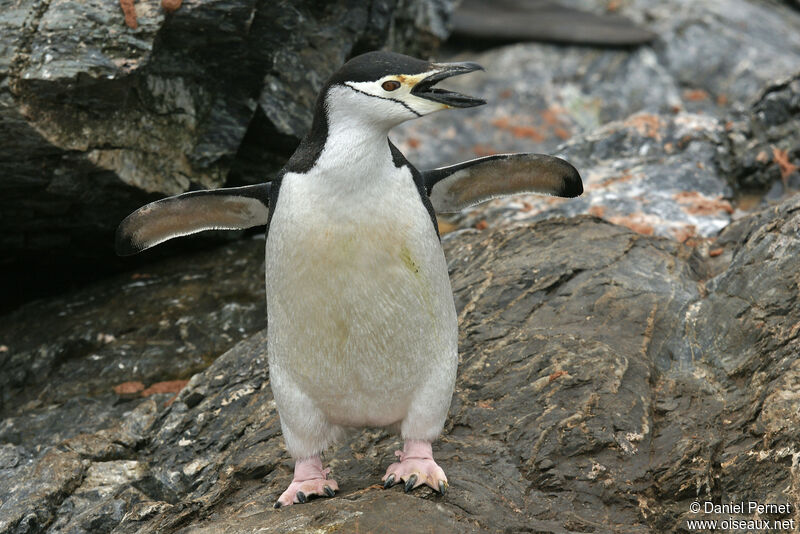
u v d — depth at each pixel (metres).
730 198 12.34
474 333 8.75
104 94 10.39
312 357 6.27
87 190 11.20
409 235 6.02
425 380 6.42
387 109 5.80
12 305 13.12
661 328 8.47
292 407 6.53
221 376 9.18
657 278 9.17
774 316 7.98
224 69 11.51
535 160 6.79
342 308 6.06
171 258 13.14
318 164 5.93
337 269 5.96
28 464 9.05
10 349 11.34
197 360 10.75
